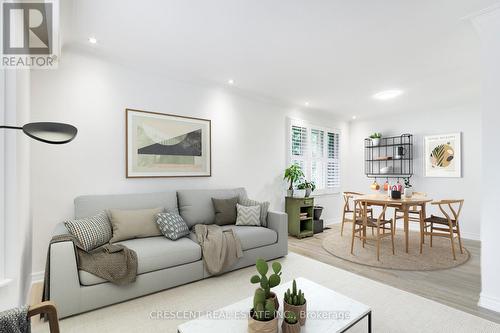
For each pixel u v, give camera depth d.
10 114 1.56
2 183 1.53
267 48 2.76
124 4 2.01
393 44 2.65
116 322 1.95
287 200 4.80
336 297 1.68
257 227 3.36
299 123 5.24
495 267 2.12
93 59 2.94
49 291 1.93
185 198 3.37
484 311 2.13
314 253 3.69
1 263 1.53
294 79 3.68
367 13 2.12
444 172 5.01
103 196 2.81
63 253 1.98
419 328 1.90
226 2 1.99
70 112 2.79
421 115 5.36
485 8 2.04
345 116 5.97
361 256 3.53
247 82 3.81
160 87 3.45
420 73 3.41
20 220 1.75
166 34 2.49
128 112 3.17
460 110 4.86
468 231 4.70
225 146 4.12
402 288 2.56
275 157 4.82
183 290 2.48
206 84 3.87
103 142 3.00
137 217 2.72
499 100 2.10
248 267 3.07
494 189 2.13
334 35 2.48
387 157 5.62
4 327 0.92
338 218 6.10
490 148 2.15
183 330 1.32
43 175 2.64
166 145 3.48
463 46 2.68
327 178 5.84
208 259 2.66
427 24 2.27
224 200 3.55
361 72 3.41
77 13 2.12
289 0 1.96
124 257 2.20
